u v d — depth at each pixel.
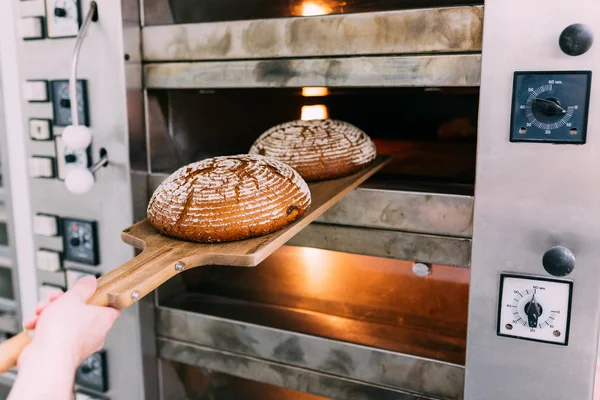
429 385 0.97
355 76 0.93
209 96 1.25
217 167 0.83
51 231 1.22
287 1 1.04
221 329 1.13
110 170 1.12
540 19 0.78
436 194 0.93
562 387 0.88
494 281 0.89
